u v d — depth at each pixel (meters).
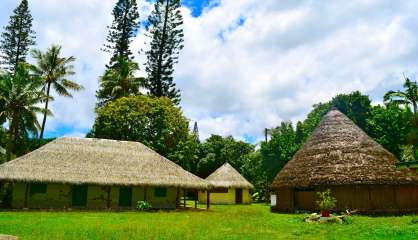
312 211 32.34
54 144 33.62
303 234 17.66
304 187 31.22
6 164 29.92
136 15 59.47
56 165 31.11
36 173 29.59
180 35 58.38
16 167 29.72
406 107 48.94
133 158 35.06
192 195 66.12
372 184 28.78
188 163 51.31
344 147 31.89
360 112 56.47
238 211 34.44
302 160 33.72
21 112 43.28
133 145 37.19
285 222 23.19
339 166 30.50
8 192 33.84
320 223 22.50
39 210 30.19
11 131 42.59
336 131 33.72
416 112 47.00
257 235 17.19
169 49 57.66
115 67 58.56
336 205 30.31
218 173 52.81
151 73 57.50
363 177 29.03
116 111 49.56
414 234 16.69
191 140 52.25
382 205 29.81
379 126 51.03
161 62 57.72
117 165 33.38
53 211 29.91
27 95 42.91
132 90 57.94
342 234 17.50
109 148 35.34
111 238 15.58
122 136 49.62
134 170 33.41
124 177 32.16
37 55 51.28
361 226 20.28
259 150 64.94
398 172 29.77
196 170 65.69
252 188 52.31
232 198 51.53
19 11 57.69
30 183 30.16
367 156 30.69
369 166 29.81
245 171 64.69
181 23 58.47
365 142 32.22
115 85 56.56
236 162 67.31
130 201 35.22
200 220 24.27
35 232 17.00
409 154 44.22
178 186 33.47
